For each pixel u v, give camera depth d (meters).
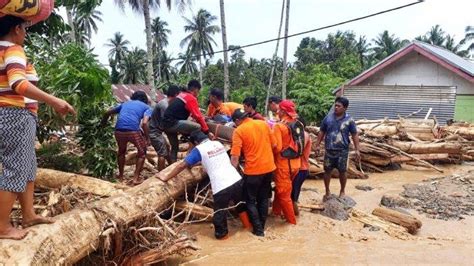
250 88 38.84
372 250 5.10
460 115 19.61
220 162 5.39
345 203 7.01
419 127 12.45
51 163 6.80
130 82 54.59
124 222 4.23
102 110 6.96
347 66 40.78
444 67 19.86
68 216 3.76
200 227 5.80
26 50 6.07
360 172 9.36
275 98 8.03
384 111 18.75
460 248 5.22
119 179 7.10
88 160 6.94
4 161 2.97
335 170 9.09
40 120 6.00
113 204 4.34
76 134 7.00
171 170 5.65
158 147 6.87
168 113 6.58
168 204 5.39
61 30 7.64
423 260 4.80
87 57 6.14
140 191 4.96
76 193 5.12
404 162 10.57
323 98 25.19
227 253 4.96
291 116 5.98
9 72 2.76
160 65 53.66
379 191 8.12
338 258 4.83
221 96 7.64
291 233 5.69
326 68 35.34
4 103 2.87
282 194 5.96
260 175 5.54
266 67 49.69
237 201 5.73
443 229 6.03
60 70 5.78
